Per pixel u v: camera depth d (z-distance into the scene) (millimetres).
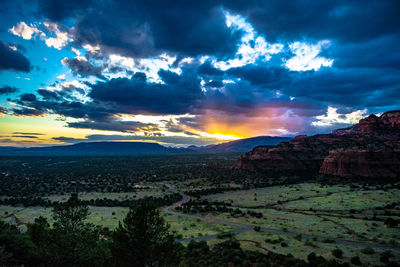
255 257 48281
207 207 106500
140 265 28672
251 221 83125
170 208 114000
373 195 109812
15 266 28766
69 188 174500
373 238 61156
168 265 32219
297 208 102062
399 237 61062
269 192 140375
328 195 120750
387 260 46125
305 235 66688
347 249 53781
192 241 59281
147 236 28766
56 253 30297
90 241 32531
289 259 46406
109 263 30766
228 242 59031
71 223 35188
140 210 29422
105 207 113875
